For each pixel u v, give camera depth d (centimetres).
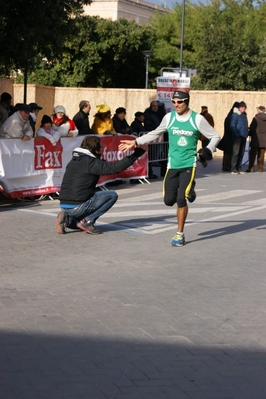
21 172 1208
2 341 517
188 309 606
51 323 561
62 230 927
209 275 723
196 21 4222
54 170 1281
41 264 762
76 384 439
